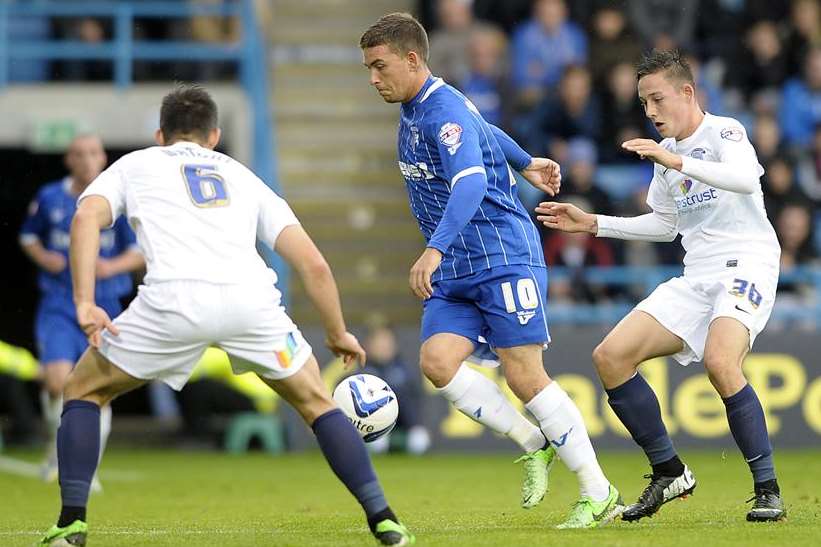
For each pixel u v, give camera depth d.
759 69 65.94
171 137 20.67
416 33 22.78
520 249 23.11
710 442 51.28
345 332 19.97
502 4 67.19
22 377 59.88
